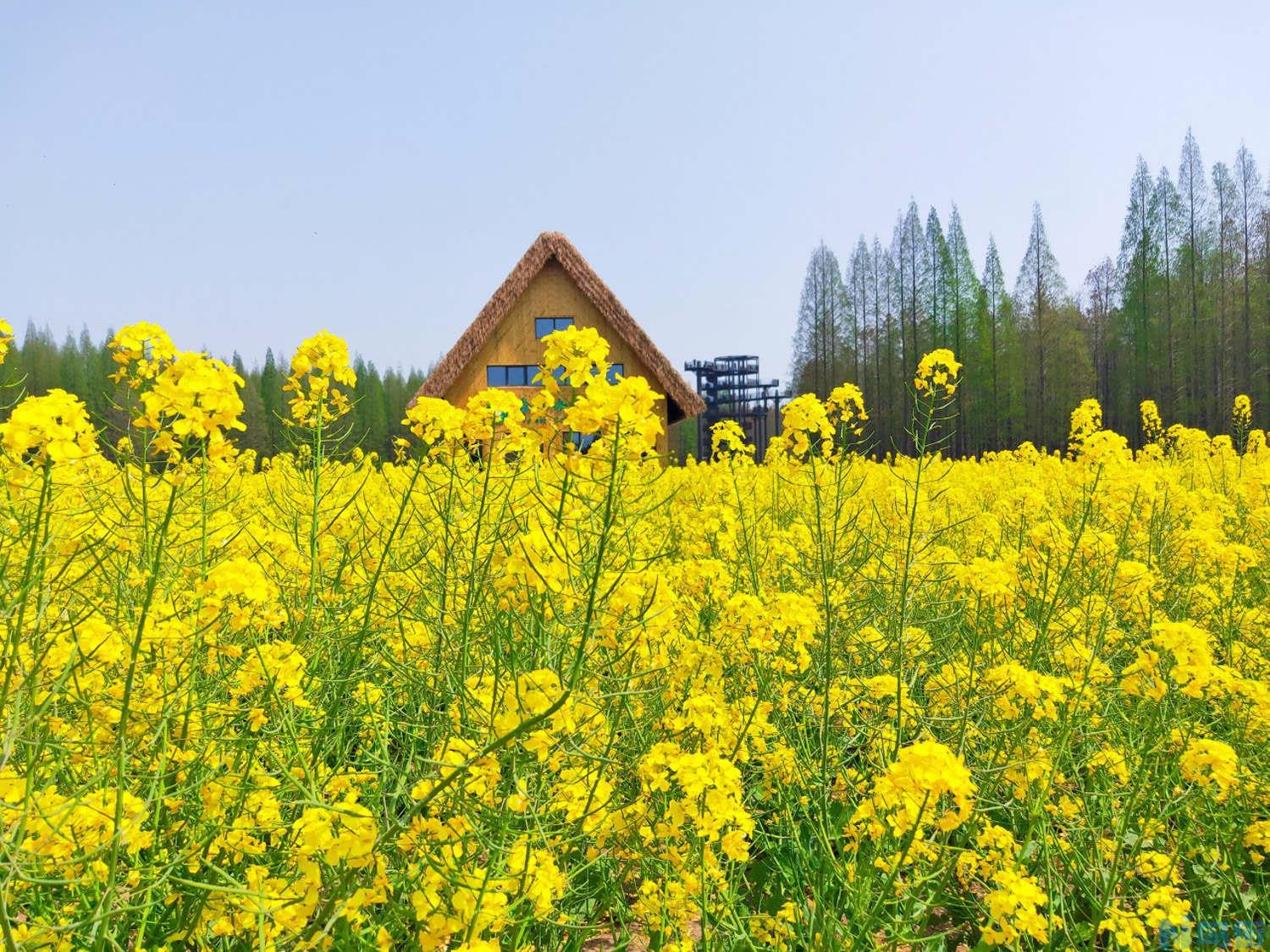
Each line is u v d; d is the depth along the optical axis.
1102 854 2.69
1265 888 2.59
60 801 1.78
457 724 2.27
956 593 4.50
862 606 3.86
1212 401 36.22
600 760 1.91
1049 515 5.80
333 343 3.06
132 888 1.94
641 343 18.28
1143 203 39.03
